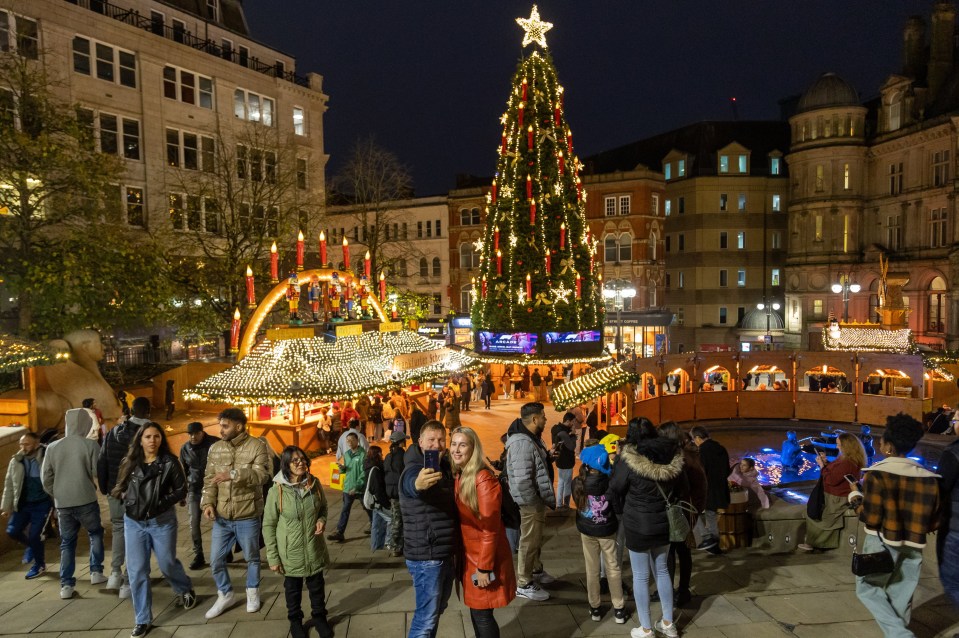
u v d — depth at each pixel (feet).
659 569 19.51
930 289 138.00
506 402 101.19
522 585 23.38
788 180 183.32
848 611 21.36
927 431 71.61
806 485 46.47
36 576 27.40
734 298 184.44
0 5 88.69
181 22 119.44
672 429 23.15
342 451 35.81
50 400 60.80
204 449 28.43
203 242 99.35
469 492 16.78
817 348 157.69
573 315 90.17
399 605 22.95
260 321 57.16
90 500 25.12
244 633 21.13
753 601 22.27
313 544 20.31
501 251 91.15
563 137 88.89
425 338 78.18
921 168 140.87
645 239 166.20
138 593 20.95
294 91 137.80
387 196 129.08
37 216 78.95
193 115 118.11
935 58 142.00
